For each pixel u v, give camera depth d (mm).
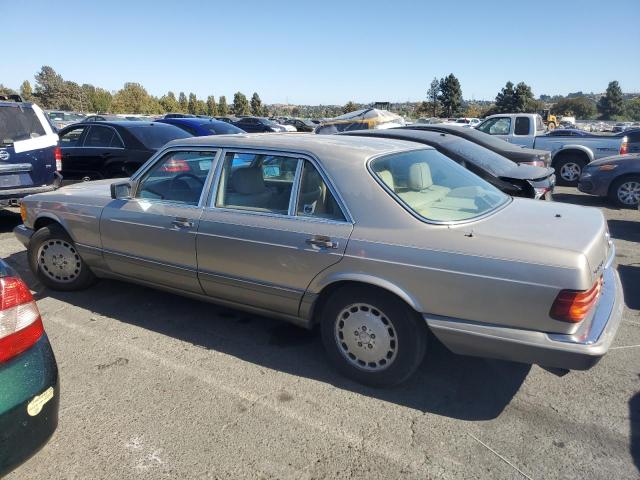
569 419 2900
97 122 9180
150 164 4105
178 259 3832
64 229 4613
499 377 3354
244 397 3119
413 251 2867
